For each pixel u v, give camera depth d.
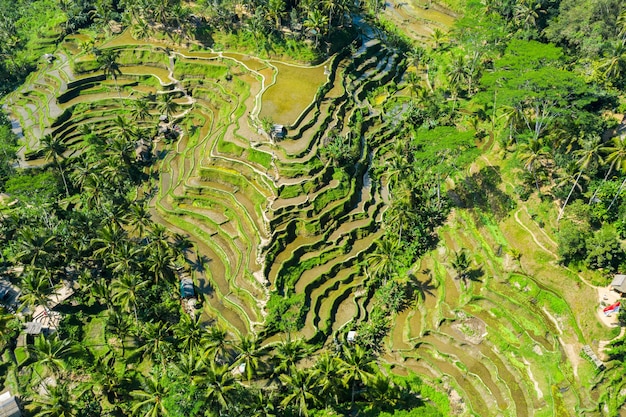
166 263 90.88
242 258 97.31
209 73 138.50
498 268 90.44
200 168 112.81
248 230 101.19
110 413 78.38
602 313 78.12
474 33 135.25
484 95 106.69
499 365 80.94
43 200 107.19
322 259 97.38
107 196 107.19
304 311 88.62
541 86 91.06
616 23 110.00
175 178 118.00
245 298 91.44
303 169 105.56
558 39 116.69
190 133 129.38
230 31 143.88
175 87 138.38
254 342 81.50
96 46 146.88
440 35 151.75
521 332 82.56
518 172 97.62
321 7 140.12
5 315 80.38
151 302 91.62
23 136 127.50
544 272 85.69
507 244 92.31
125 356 85.31
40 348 75.50
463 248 96.44
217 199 109.19
